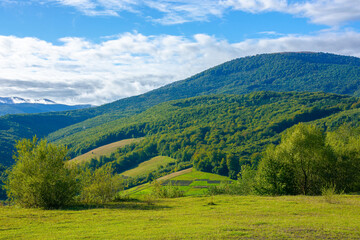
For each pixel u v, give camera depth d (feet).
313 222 55.93
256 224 55.67
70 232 53.78
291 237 44.52
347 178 128.26
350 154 129.49
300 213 69.72
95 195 106.63
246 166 161.07
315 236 45.06
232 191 153.58
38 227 59.31
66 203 93.50
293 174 125.70
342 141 152.46
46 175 88.28
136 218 68.85
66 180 92.68
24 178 88.12
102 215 74.13
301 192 127.75
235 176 354.33
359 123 252.01
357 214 66.54
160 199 123.75
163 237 46.37
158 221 64.03
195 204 98.43
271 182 122.93
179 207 91.66
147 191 307.99
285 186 121.70
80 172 103.55
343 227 50.49
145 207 92.38
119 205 97.55
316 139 127.85
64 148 97.66
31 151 93.81
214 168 386.73
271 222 56.70
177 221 63.21
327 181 128.26
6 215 73.20
